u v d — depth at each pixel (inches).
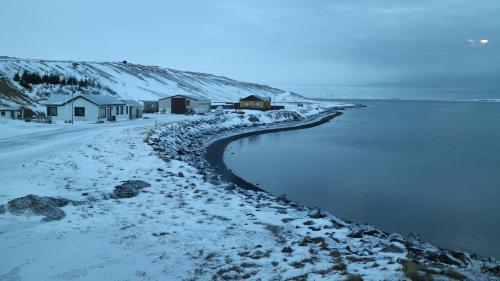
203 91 7672.2
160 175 884.0
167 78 7819.9
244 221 600.1
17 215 561.0
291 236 530.6
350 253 456.4
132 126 1963.6
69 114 2293.3
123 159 1064.2
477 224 855.7
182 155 1471.5
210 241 501.0
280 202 837.8
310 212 730.8
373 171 1423.5
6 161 948.6
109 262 427.5
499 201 1045.8
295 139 2397.9
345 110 6545.3
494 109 7770.7
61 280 382.3
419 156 1802.4
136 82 6299.2
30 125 1884.8
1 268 405.4
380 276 358.9
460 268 410.6
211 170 1282.0
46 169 888.3
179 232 534.3
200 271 404.5
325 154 1809.8
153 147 1344.7
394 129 3211.1
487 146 2181.3
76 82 4360.2
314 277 369.1
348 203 995.9
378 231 647.8
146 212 622.2
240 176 1256.8
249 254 450.9
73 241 486.0
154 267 415.8
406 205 992.9
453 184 1237.1
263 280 373.4
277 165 1497.3
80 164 967.0
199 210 649.0
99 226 545.3
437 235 783.7
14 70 4483.3
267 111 3777.1
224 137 2352.4
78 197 671.1
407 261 394.6
